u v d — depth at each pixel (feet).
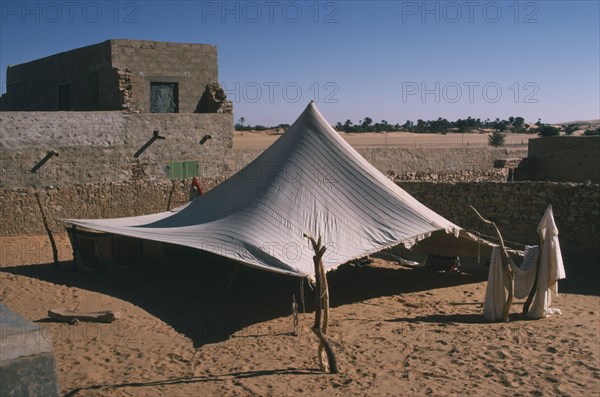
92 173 68.54
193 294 41.24
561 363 28.17
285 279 46.11
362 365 28.17
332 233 38.58
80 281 43.62
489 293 36.29
